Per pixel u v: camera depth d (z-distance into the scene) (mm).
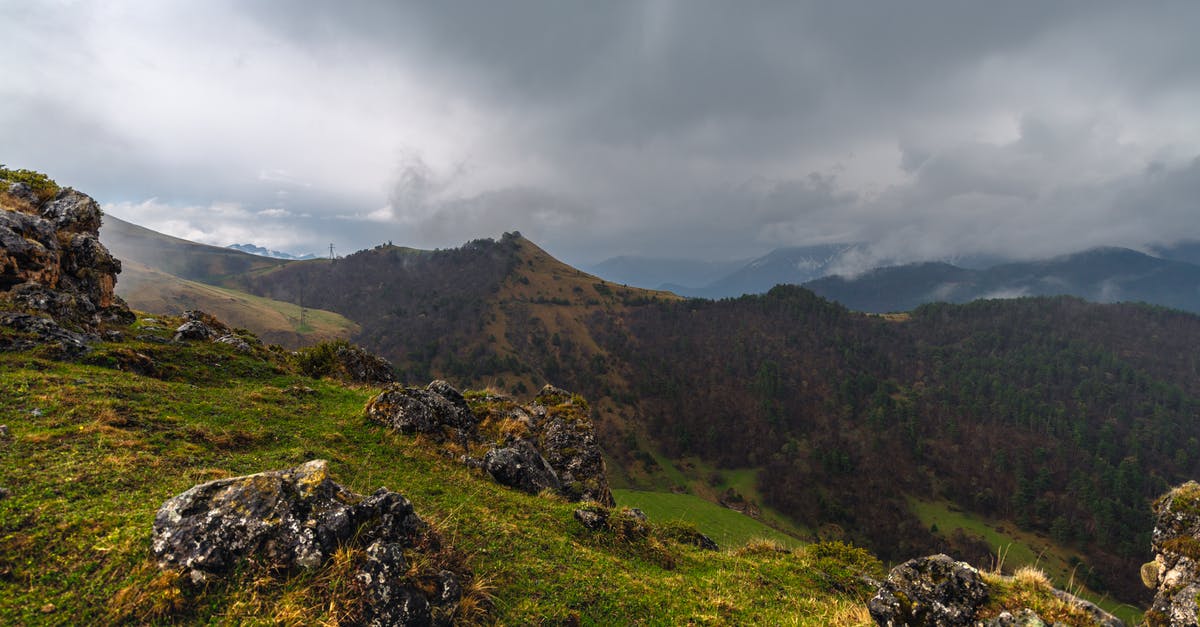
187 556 6770
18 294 19141
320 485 7898
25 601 6039
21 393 12438
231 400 16547
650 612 9742
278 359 27547
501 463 16500
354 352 31281
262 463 11805
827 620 10508
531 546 11133
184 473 10078
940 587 8500
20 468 8883
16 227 20469
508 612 8484
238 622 6320
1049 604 7852
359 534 7676
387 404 17469
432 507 11844
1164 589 8695
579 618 8938
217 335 27422
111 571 6625
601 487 22625
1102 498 173625
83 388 13688
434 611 7355
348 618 6695
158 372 18156
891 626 8656
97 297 24625
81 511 7801
